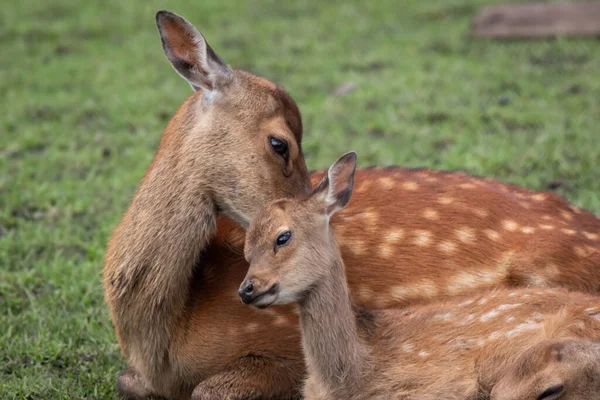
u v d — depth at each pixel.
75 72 23.88
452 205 10.70
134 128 19.78
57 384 10.60
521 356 8.53
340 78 22.02
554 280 10.34
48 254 14.14
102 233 14.70
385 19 27.31
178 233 9.96
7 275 13.27
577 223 10.88
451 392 9.05
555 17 24.02
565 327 8.85
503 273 10.42
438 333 9.33
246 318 9.93
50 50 25.91
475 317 9.42
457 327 9.36
